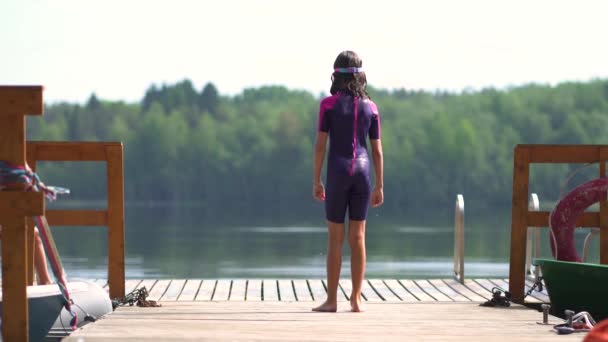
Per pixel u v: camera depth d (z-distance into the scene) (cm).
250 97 8688
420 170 7419
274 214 5584
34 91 440
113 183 682
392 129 7544
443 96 7962
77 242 2659
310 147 7825
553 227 671
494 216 5097
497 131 7631
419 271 1700
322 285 818
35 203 444
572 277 614
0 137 442
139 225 4044
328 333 493
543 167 6506
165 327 511
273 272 1766
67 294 507
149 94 8606
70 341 457
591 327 508
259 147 7888
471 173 7412
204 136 8044
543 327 523
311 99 8712
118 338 466
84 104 8512
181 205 7562
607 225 675
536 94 7812
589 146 672
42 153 673
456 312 600
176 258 2188
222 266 1939
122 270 684
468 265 1812
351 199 600
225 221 4500
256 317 562
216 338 470
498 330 510
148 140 8106
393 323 537
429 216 5494
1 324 467
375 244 2623
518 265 675
